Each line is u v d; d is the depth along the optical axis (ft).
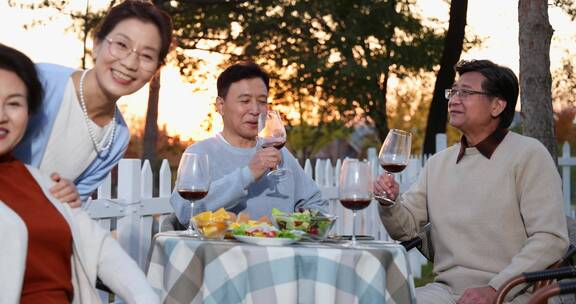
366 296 10.94
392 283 11.29
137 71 9.93
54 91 9.95
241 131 14.42
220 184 13.28
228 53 57.52
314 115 67.05
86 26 49.44
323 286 10.84
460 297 13.24
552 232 12.94
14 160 9.18
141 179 16.72
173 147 66.59
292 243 11.61
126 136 10.78
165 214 17.63
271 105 59.82
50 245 8.77
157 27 9.95
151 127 54.85
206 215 11.54
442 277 13.84
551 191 13.21
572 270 11.89
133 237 16.26
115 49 9.82
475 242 13.60
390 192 13.92
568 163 35.86
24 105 8.89
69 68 10.21
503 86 13.75
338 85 58.95
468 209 13.69
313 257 10.89
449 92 14.14
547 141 22.24
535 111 22.29
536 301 10.54
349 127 65.72
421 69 62.08
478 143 13.87
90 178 10.73
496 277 12.88
